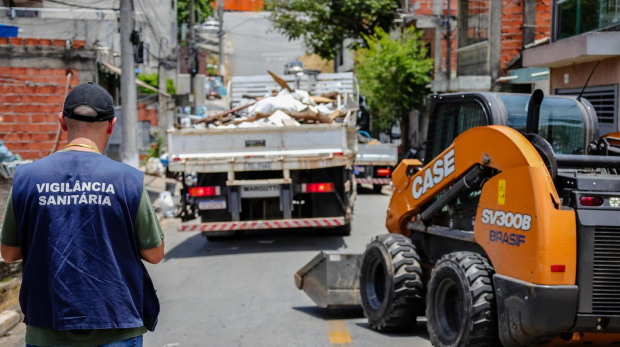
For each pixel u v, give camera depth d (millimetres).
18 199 3115
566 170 5848
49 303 3066
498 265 5172
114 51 22125
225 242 12875
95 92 3266
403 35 26891
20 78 17406
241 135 11258
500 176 5211
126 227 3133
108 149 21078
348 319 7434
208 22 52562
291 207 11523
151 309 3281
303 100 13461
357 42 35469
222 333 6938
